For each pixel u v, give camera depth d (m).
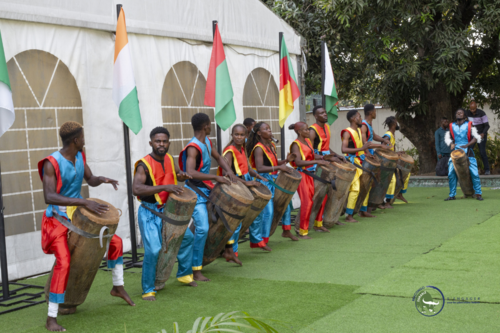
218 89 5.96
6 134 5.01
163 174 4.19
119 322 3.65
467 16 11.45
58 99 5.42
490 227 6.33
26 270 5.12
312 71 12.83
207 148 4.71
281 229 7.27
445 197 9.40
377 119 16.78
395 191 8.49
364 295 3.97
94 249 3.60
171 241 4.14
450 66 10.54
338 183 6.58
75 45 5.54
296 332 3.24
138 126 5.14
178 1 6.62
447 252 5.17
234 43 7.51
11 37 4.97
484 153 11.20
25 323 3.75
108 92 5.87
